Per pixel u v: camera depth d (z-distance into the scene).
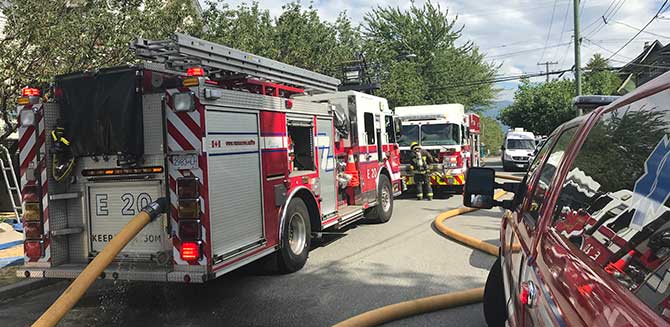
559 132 3.52
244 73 7.11
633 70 38.66
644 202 1.65
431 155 15.91
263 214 6.45
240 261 5.93
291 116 7.30
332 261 7.76
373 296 5.98
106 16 9.62
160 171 5.55
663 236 1.44
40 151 5.76
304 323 5.18
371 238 9.44
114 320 5.43
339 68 21.72
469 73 44.19
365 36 43.34
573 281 1.85
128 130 5.52
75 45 9.40
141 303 5.98
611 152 2.12
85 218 5.91
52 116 5.82
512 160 29.42
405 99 30.12
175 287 6.59
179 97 5.30
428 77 42.03
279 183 6.84
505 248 3.95
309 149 7.92
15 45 8.78
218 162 5.59
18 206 12.28
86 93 5.71
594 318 1.55
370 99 10.62
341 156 9.55
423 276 6.77
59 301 4.32
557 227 2.40
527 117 43.59
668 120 1.66
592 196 2.13
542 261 2.37
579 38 27.06
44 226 5.77
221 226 5.62
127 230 4.98
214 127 5.53
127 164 5.61
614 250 1.69
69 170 5.80
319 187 8.07
